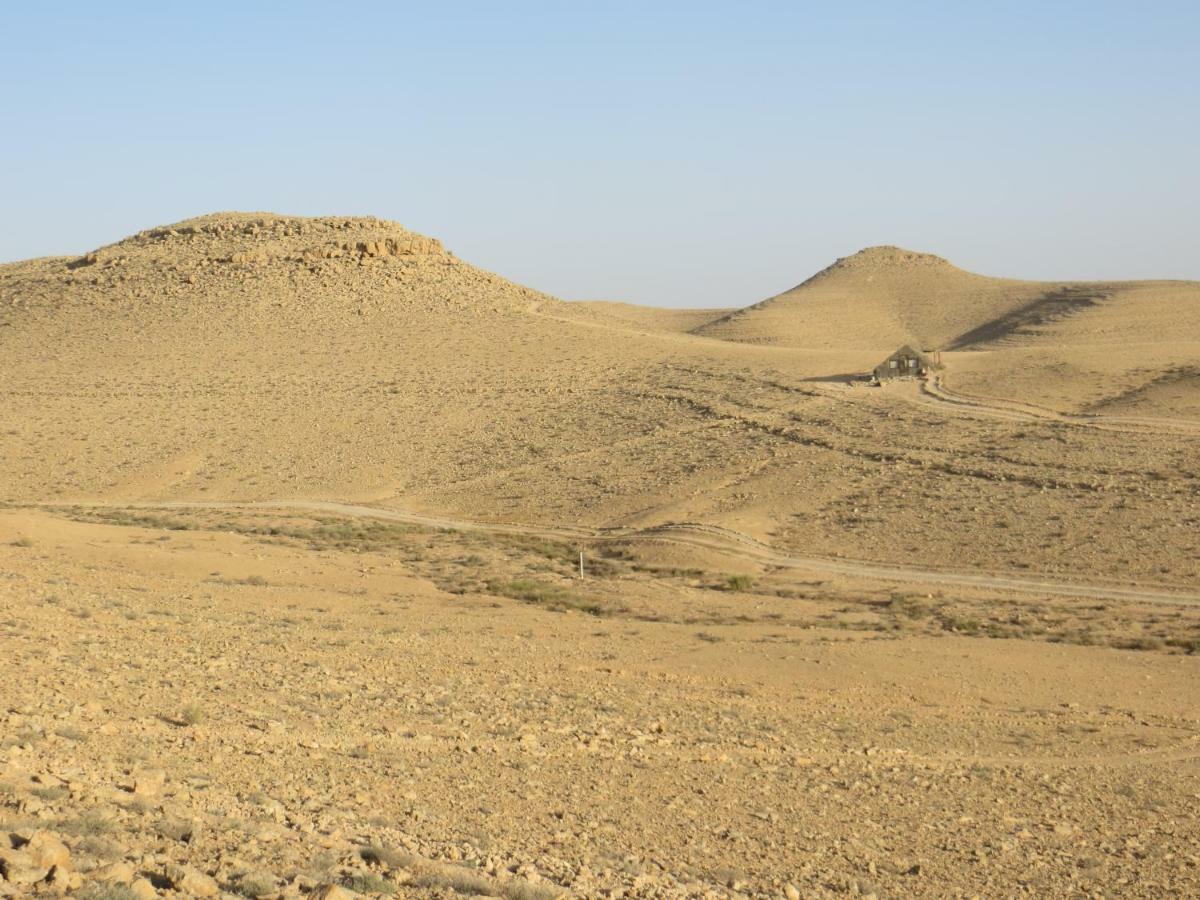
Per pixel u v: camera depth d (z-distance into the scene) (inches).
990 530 2578.7
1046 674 1391.5
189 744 652.7
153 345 5147.6
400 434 4030.5
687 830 625.3
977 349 7155.5
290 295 5762.8
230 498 3481.8
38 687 741.3
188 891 351.9
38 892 326.0
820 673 1298.0
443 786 649.6
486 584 1940.2
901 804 746.2
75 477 3683.6
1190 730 1128.8
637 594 1935.3
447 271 6343.5
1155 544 2395.4
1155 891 587.2
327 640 1208.8
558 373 4667.8
